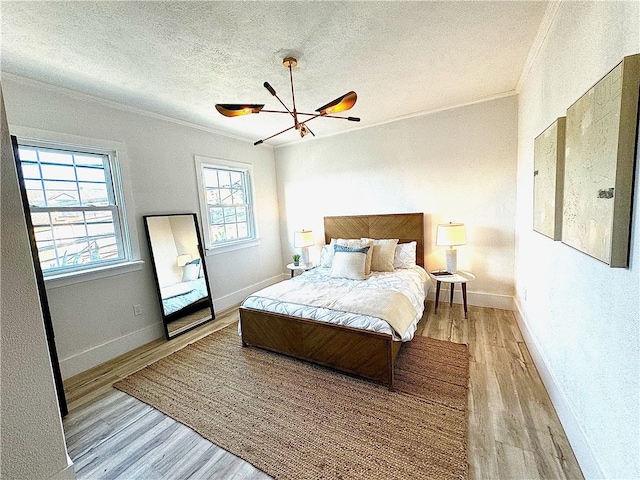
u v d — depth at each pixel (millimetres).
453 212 3500
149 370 2422
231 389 2104
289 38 1859
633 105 919
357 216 4070
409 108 3354
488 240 3336
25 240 709
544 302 2004
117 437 1697
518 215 3016
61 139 2361
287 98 2840
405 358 2371
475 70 2463
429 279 3494
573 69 1479
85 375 2404
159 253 3082
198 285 3447
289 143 4656
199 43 1861
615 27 1062
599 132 1087
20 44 1771
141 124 2967
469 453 1457
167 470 1468
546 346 1941
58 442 773
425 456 1455
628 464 973
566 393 1569
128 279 2834
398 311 2229
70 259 2504
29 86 2207
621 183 960
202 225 3615
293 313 2396
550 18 1743
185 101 2797
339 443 1568
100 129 2631
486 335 2715
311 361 2355
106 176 2762
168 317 3096
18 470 706
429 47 2055
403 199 3803
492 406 1775
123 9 1508
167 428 1753
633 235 947
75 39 1750
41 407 740
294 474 1404
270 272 4816
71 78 2240
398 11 1652
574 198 1349
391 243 3531
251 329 2646
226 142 3967
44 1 1408
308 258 4395
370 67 2303
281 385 2123
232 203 4184
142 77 2281
